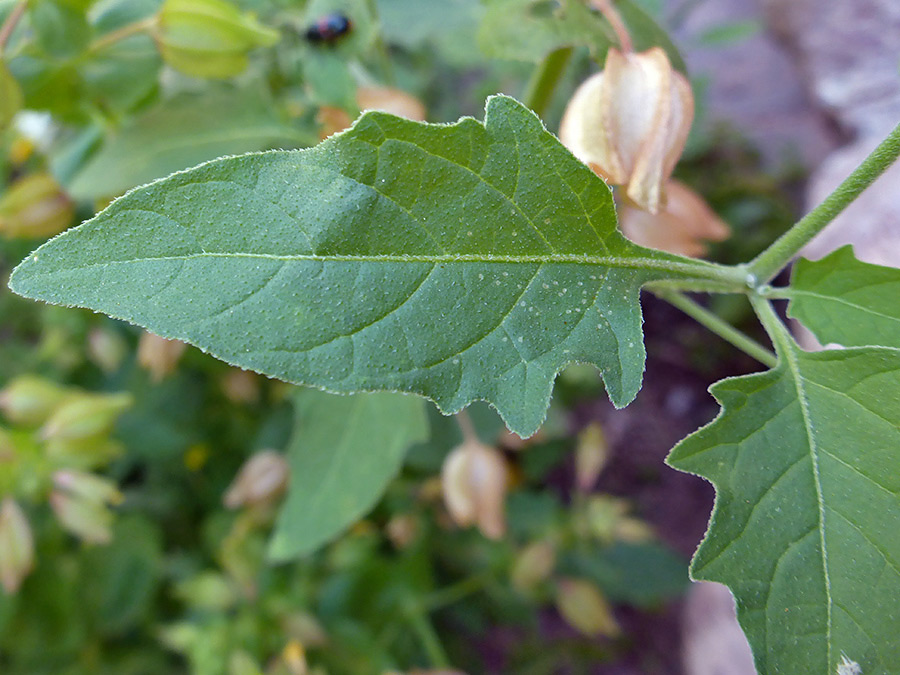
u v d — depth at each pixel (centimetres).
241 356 7
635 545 30
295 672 18
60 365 23
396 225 8
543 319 8
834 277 9
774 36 35
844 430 8
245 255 7
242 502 18
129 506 25
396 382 7
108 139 14
